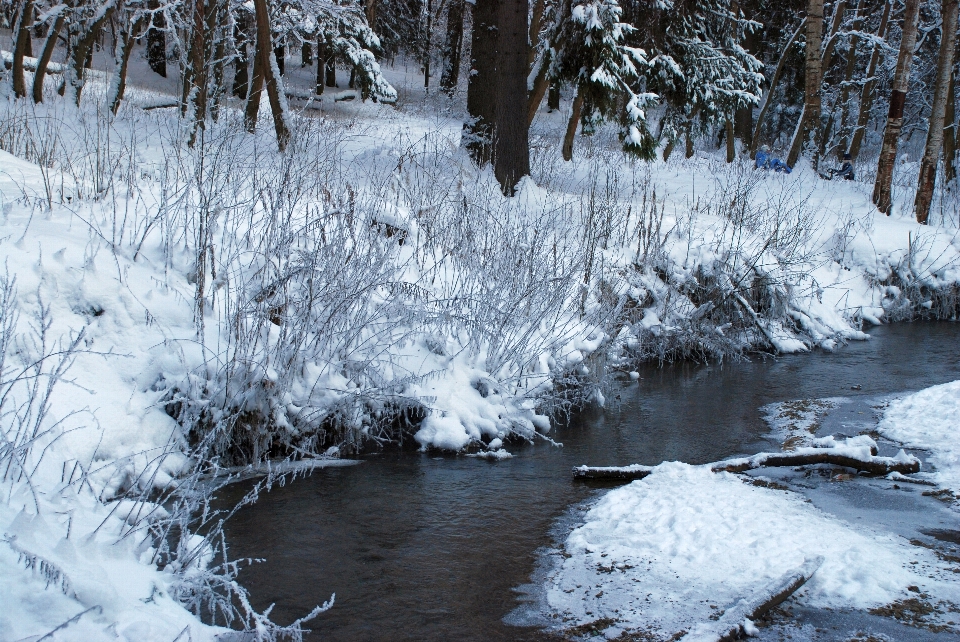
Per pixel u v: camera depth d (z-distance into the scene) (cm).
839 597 417
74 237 654
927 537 492
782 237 1254
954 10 1535
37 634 273
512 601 429
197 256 648
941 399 799
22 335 532
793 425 767
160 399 584
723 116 2378
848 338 1193
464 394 725
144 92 1958
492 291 788
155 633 306
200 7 1422
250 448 621
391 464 645
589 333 841
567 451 692
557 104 3058
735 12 2566
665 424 775
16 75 1463
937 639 380
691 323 1059
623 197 1434
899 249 1397
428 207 870
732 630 377
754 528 498
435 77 3684
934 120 1576
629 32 1672
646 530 505
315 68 2941
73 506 409
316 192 801
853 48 2781
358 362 677
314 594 433
